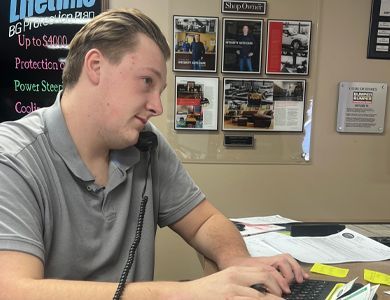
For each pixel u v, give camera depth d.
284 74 2.05
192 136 2.05
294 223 1.34
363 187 2.18
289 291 0.78
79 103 0.85
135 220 0.95
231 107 2.05
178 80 2.01
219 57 2.01
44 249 0.75
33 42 1.97
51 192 0.82
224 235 1.03
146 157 1.02
